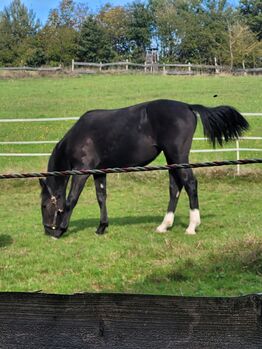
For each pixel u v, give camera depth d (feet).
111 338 6.61
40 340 6.77
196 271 19.58
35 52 209.46
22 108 83.92
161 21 243.81
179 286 17.94
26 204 38.52
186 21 235.61
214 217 31.07
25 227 30.30
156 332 6.50
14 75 128.16
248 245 22.30
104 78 123.95
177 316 6.45
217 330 6.34
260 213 31.76
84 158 26.91
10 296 6.82
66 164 27.53
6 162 52.90
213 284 18.03
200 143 57.72
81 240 26.32
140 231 27.81
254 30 248.93
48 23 253.85
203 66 144.36
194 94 93.35
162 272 19.66
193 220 26.71
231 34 196.95
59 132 66.64
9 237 27.43
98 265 21.38
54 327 6.75
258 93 92.38
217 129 26.30
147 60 192.75
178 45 241.55
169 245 24.04
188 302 6.42
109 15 253.44
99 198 27.68
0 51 215.31
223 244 23.29
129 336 6.57
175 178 27.40
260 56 192.65
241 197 37.65
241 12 270.05
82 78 125.08
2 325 6.84
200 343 6.38
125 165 26.91
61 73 131.95
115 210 34.76
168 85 108.17
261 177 43.24
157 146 26.37
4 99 94.79
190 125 26.03
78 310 6.71
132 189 42.29
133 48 257.14
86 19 237.86
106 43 220.23
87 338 6.68
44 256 23.17
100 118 27.04
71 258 22.76
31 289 18.35
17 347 6.82
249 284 17.84
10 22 244.83
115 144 26.50
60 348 6.73
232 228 27.61
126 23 253.44
